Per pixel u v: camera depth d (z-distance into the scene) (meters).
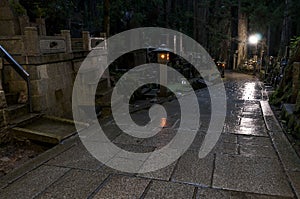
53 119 5.66
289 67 8.06
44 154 4.20
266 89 12.41
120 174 3.51
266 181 3.28
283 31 18.42
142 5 19.20
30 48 5.51
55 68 6.35
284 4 19.95
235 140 4.80
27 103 5.58
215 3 26.84
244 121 6.10
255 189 3.10
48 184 3.27
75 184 3.26
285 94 7.73
